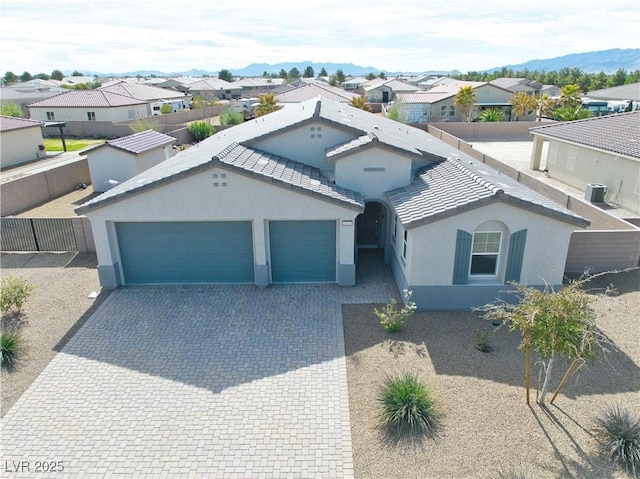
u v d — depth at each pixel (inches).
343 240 610.9
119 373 454.9
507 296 551.5
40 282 654.5
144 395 423.2
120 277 636.7
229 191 587.8
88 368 463.2
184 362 470.3
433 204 550.3
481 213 516.1
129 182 681.0
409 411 374.9
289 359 471.8
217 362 469.4
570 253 637.3
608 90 2224.4
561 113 1977.1
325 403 407.2
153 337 515.2
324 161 730.2
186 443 367.2
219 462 349.1
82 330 530.3
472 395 409.1
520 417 381.4
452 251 533.6
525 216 516.1
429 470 335.0
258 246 613.3
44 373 456.4
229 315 559.2
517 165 1380.4
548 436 361.1
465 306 558.6
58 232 751.7
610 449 341.1
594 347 412.2
